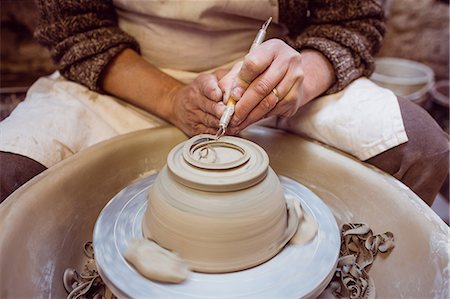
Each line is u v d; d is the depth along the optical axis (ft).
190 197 2.04
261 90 2.42
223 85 2.57
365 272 2.49
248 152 2.20
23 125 3.00
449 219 5.29
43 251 2.36
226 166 2.08
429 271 2.22
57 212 2.57
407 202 2.59
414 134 2.98
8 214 2.29
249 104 2.46
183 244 2.05
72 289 2.34
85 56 3.44
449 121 7.11
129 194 2.60
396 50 8.23
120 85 3.49
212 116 2.69
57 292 2.31
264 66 2.40
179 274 2.01
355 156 3.11
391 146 2.95
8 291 1.98
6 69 7.06
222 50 3.66
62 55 3.65
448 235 2.28
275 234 2.15
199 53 3.64
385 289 2.40
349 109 3.16
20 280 2.11
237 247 2.04
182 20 3.40
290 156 3.20
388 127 2.98
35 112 3.18
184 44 3.60
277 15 3.54
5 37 6.86
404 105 3.16
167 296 1.94
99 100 3.51
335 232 2.39
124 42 3.56
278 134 3.31
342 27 3.54
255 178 2.08
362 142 3.03
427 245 2.33
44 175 2.64
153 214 2.17
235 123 2.55
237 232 2.02
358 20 3.56
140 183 2.71
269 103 2.51
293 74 2.50
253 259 2.09
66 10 3.43
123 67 3.50
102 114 3.43
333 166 3.03
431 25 8.00
